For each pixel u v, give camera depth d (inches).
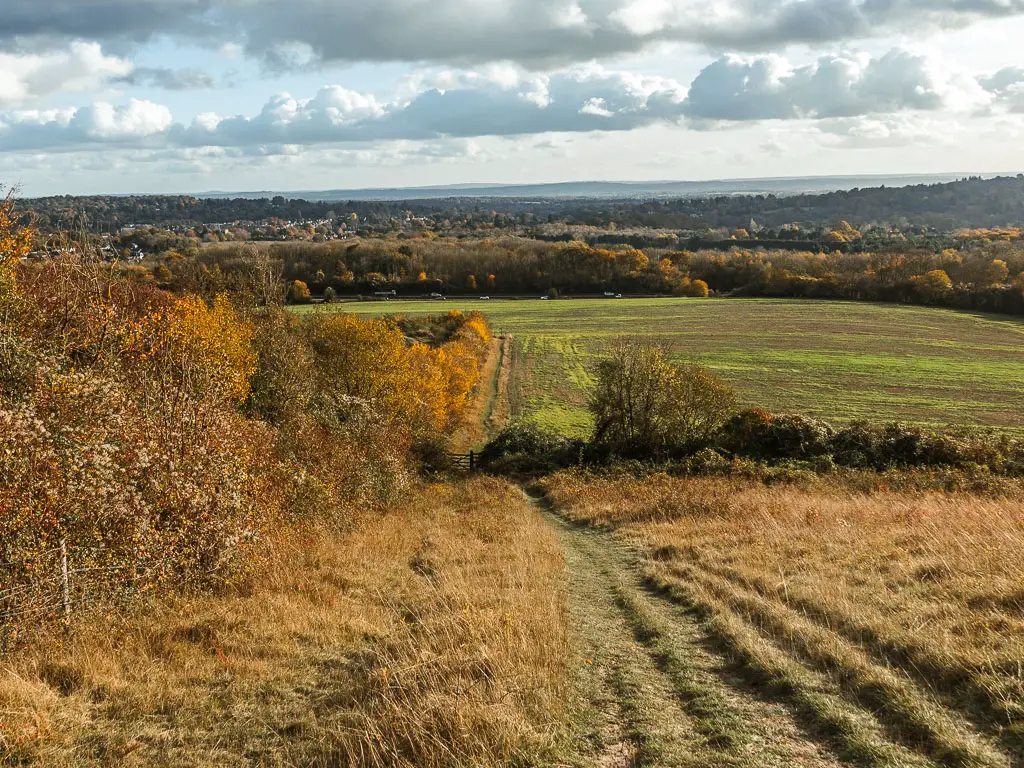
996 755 198.7
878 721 230.1
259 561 478.6
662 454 1414.9
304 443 797.2
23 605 328.2
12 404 412.2
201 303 1111.0
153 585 396.2
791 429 1302.9
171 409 505.7
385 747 225.0
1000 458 1120.8
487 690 258.2
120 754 245.3
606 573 528.4
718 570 476.1
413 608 413.7
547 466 1455.5
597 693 270.8
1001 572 364.2
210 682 304.5
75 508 368.8
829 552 481.7
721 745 221.9
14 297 636.1
